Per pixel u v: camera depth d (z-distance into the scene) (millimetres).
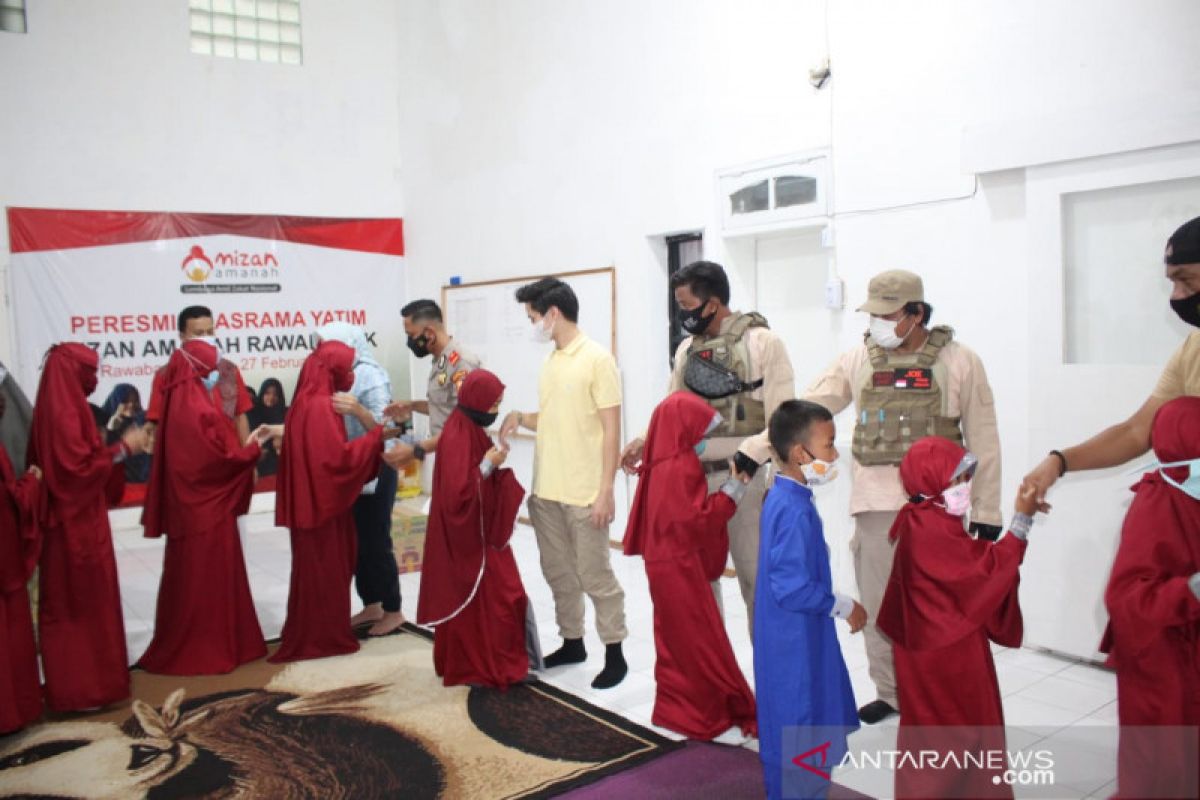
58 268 6320
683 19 4992
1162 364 3186
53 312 6312
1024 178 3508
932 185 3805
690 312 2992
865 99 4047
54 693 3172
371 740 2951
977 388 2725
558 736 2932
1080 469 2387
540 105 6109
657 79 5184
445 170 7141
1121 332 3312
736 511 2873
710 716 2865
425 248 7484
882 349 2832
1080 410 3357
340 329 3971
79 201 6383
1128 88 3180
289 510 3660
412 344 3885
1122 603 2020
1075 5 3303
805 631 2229
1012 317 3578
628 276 5480
